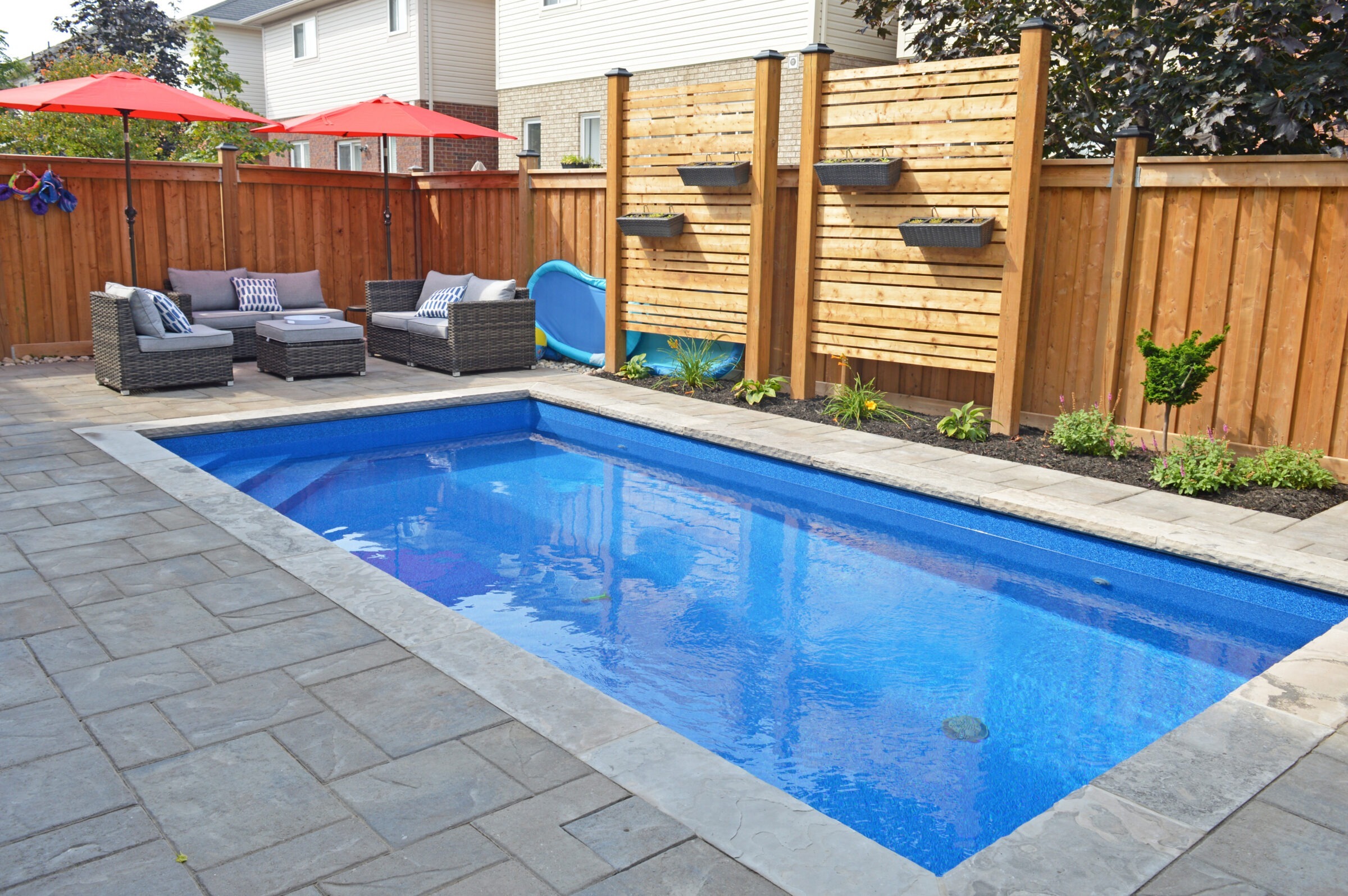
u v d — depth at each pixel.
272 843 2.26
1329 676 3.35
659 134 8.86
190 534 4.50
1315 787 2.62
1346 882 2.21
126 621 3.53
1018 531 5.36
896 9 8.72
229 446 6.95
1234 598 4.54
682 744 2.74
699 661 3.91
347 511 5.83
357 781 2.52
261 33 24.70
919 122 7.14
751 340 8.36
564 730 2.81
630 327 9.40
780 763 3.13
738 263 8.41
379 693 3.01
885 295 7.53
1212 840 2.36
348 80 20.84
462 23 19.20
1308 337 5.83
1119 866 2.24
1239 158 5.92
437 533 5.48
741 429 7.15
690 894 2.10
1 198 9.29
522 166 10.50
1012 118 6.62
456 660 3.25
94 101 8.39
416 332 9.69
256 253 10.93
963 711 3.53
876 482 6.04
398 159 19.81
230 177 10.54
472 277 10.18
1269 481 5.71
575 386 8.80
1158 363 5.81
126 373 7.84
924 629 4.29
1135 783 2.62
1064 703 3.61
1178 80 6.81
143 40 25.45
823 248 7.91
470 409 8.23
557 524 5.71
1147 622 4.46
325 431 7.40
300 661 3.23
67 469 5.55
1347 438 5.75
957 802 2.92
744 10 13.91
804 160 7.85
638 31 15.48
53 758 2.61
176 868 2.16
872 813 2.85
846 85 7.54
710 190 8.53
